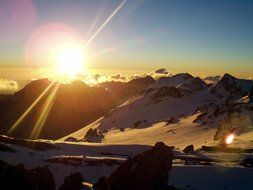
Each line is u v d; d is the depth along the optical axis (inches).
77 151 3373.5
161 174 1519.4
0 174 1250.0
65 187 1509.6
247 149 3474.4
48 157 2736.2
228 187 1971.0
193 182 2050.9
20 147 2984.7
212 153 3358.8
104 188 1505.9
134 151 3472.0
